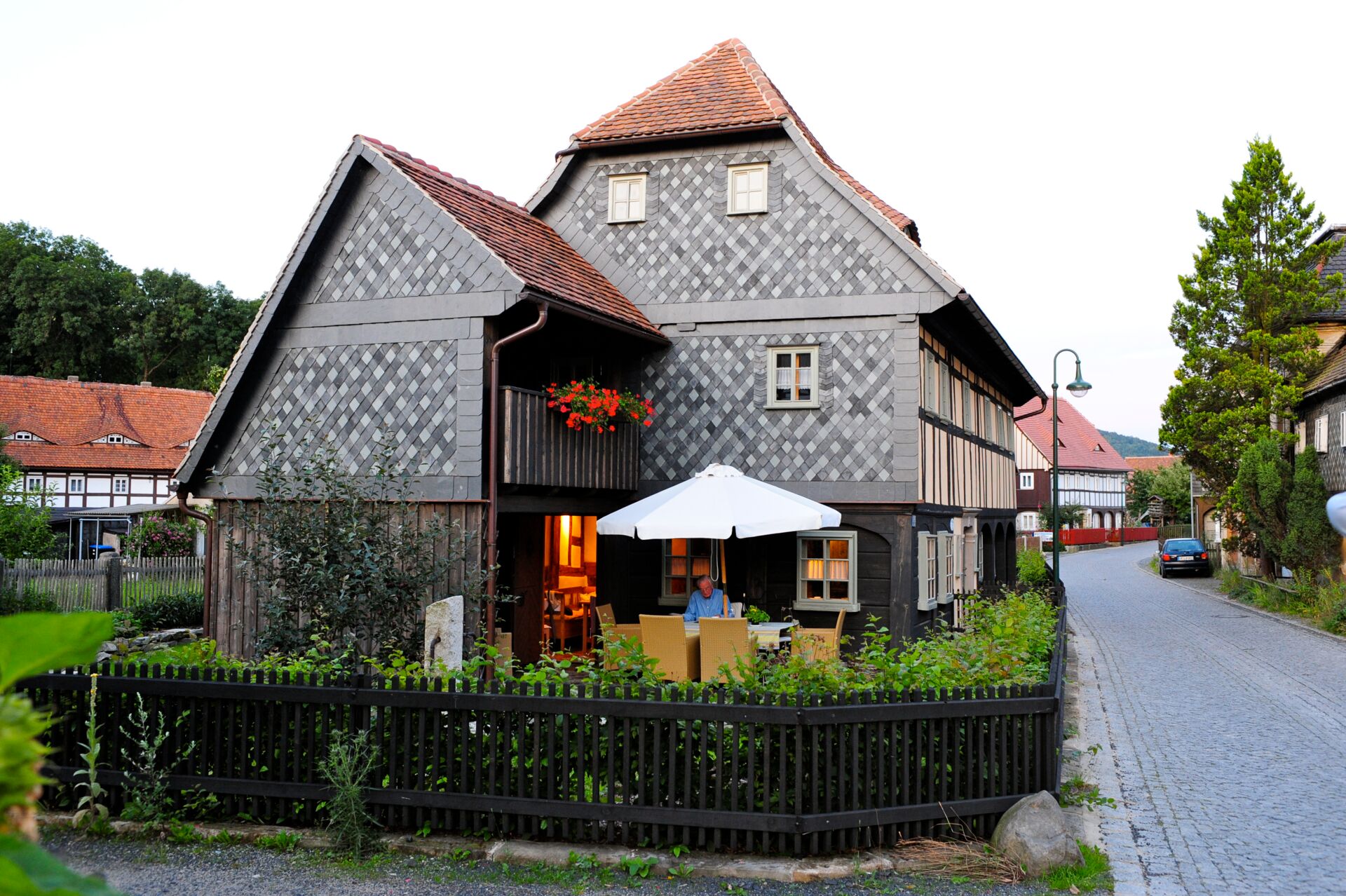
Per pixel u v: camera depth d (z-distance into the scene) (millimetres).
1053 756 7152
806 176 15344
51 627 1302
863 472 14828
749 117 15531
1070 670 16297
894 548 14656
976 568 19969
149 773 7352
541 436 13266
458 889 6262
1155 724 11750
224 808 7477
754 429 15352
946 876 6453
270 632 10211
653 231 16016
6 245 57719
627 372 15953
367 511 10977
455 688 7113
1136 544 70562
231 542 11141
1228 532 38781
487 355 12656
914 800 6938
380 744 7270
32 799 1480
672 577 15734
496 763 7109
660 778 6867
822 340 15141
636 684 7203
